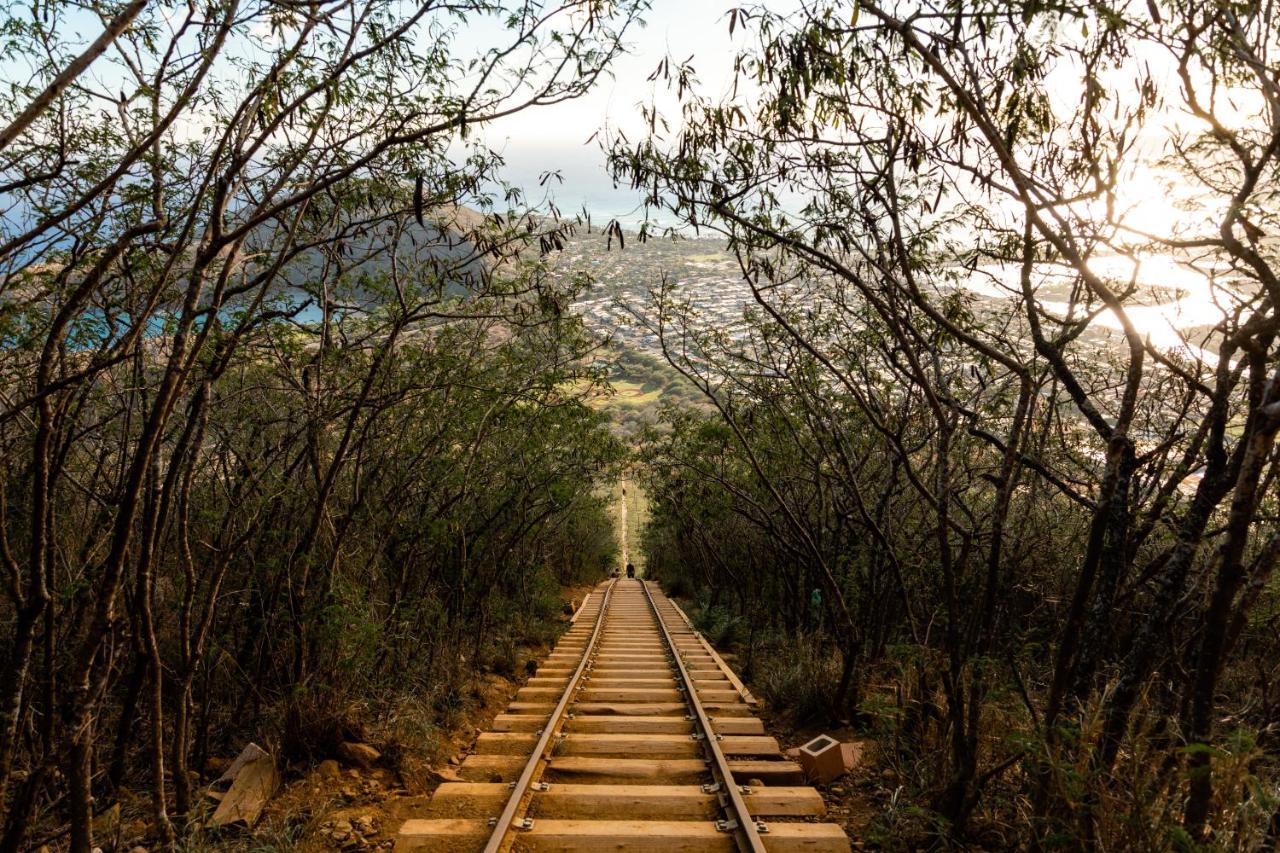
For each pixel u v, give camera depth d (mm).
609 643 15055
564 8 3883
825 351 8586
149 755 6059
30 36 3844
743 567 19000
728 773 6059
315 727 6418
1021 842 4422
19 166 4031
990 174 4203
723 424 10664
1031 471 6527
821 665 8586
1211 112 3512
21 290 4043
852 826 5523
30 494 4836
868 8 3584
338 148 4527
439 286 5879
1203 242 3426
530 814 5602
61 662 4969
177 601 6398
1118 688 3840
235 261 4113
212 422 6027
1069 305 4602
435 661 9258
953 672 4859
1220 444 3721
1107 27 3402
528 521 13867
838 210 5227
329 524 6977
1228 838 3426
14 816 3789
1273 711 5703
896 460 7766
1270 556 3090
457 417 8438
